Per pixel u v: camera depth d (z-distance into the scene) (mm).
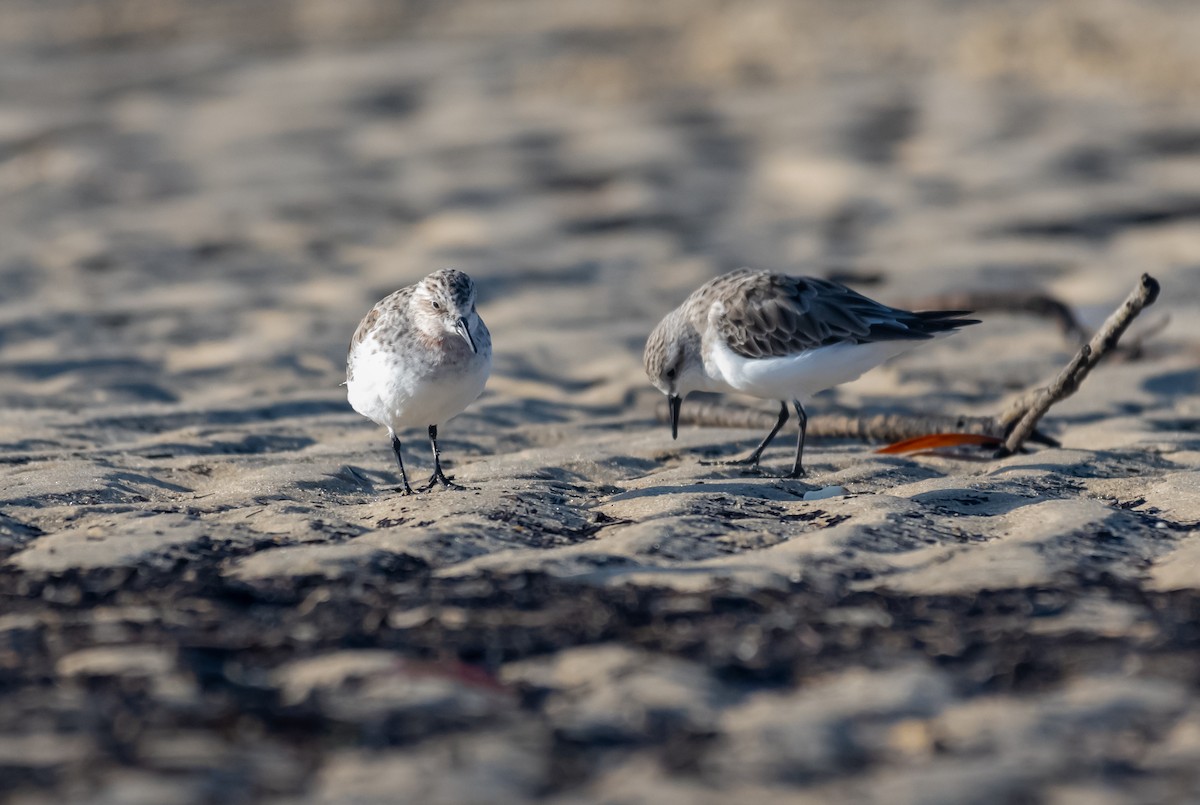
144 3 47625
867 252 20719
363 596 7652
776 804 5391
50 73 36875
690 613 7391
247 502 9555
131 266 20156
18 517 9109
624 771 5684
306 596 7664
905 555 8383
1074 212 22234
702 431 12484
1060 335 16156
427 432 12406
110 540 8469
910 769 5668
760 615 7363
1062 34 33188
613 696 6363
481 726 6094
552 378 15359
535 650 6938
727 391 11562
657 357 11562
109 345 16094
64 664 6738
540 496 9734
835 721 6090
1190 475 10039
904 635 7086
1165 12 34688
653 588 7754
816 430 12297
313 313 17703
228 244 21594
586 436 12508
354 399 10398
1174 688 6344
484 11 45469
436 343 9836
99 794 5465
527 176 25875
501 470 10789
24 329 16609
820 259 20391
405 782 5574
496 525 8961
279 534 8742
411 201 24344
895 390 14477
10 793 5469
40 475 10070
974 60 32875
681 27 40406
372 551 8281
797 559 8195
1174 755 5719
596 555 8344
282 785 5559
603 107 31297
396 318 9961
